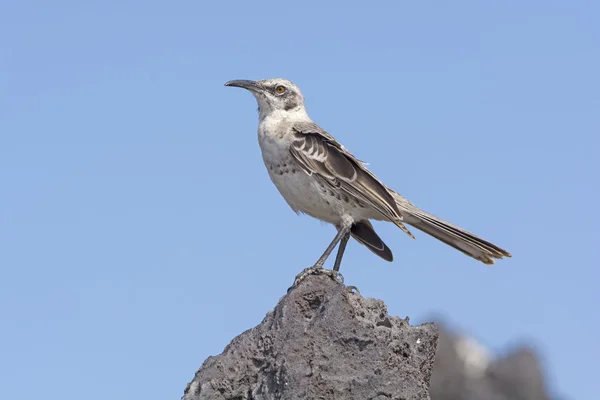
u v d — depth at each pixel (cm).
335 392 1080
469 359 2105
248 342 1127
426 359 1150
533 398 2069
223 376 1110
